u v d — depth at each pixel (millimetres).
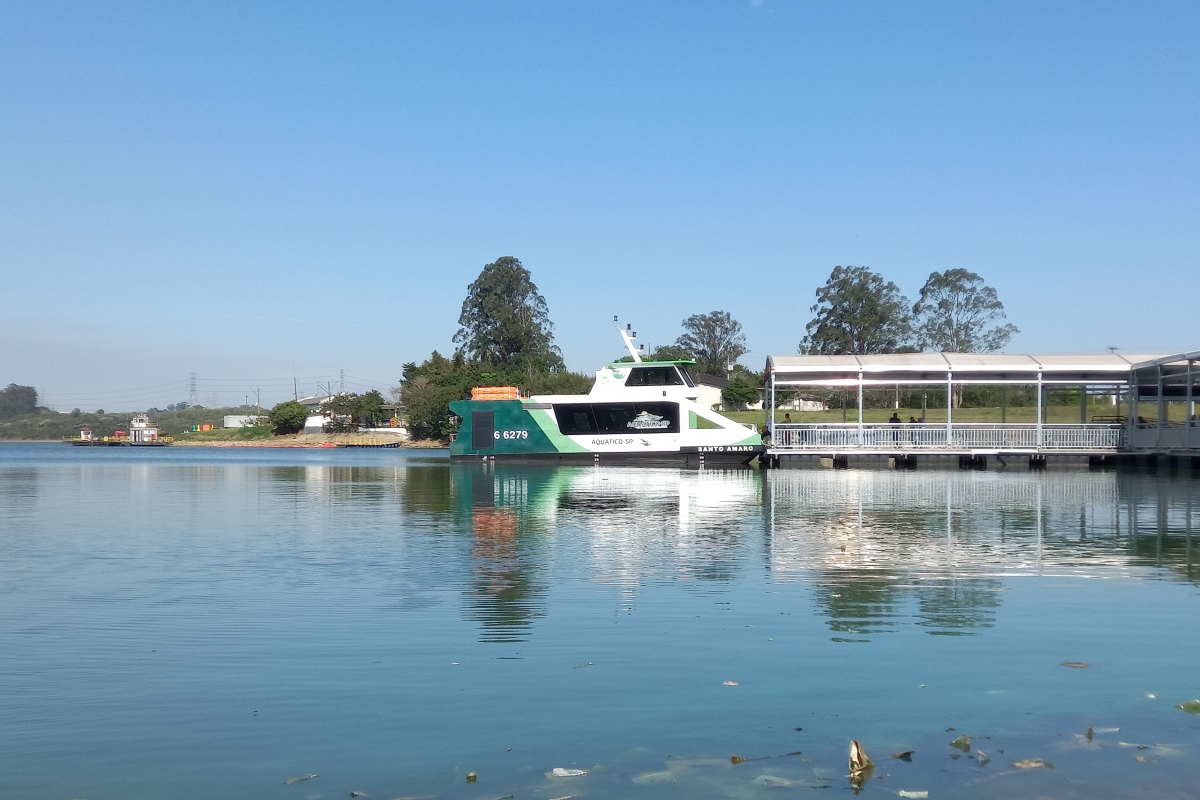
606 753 6285
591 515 20844
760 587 11781
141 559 14352
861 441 41312
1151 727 6738
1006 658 8492
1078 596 11172
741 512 21344
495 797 5598
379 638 9234
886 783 5770
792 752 6289
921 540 16219
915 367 41000
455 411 45094
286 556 14578
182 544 16094
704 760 6152
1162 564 13508
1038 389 40750
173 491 29438
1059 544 15672
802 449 41219
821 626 9688
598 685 7719
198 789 5754
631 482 32406
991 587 11727
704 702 7293
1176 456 37844
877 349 96250
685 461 42406
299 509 22641
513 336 105562
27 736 6625
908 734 6613
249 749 6375
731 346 117625
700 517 20281
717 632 9438
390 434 107062
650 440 42875
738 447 41812
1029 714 7020
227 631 9523
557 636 9297
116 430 165500
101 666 8289
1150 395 42875
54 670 8164
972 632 9430
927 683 7762
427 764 6113
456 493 27641
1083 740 6484
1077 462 40812
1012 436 41062
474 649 8820
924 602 10852
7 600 11094
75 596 11336
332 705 7254
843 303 98438
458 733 6652
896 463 41750
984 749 6320
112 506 23875
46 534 17672
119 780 5891
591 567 13367
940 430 41438
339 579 12445
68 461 59375
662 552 14891
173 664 8336
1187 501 23766
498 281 107125
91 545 16016
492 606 10688
